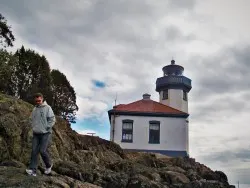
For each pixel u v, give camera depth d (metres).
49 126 10.37
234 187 17.91
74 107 25.56
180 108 40.06
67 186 10.03
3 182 9.23
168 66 43.31
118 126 32.84
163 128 33.12
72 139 19.08
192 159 22.97
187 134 33.91
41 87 22.08
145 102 35.66
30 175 9.98
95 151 19.81
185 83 40.62
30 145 13.93
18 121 14.23
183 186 15.94
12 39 20.66
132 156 23.52
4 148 12.70
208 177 20.83
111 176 14.32
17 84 20.81
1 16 20.08
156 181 15.94
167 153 32.44
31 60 21.84
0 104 14.52
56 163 13.89
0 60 18.66
